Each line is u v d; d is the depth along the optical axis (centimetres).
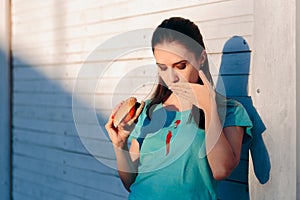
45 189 325
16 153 356
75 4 293
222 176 165
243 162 199
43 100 324
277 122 179
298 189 177
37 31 329
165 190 163
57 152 312
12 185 361
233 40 202
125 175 175
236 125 173
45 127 323
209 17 212
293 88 174
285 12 176
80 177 292
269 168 183
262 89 185
